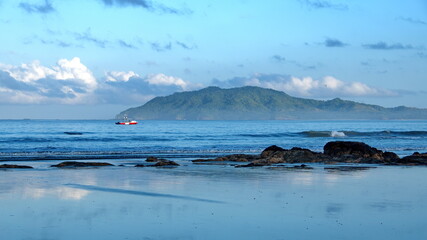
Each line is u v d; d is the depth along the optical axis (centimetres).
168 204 1475
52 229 1116
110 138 7769
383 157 3616
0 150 4853
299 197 1634
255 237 1065
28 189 1788
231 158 3456
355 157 3422
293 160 3297
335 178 2256
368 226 1181
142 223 1190
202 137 8625
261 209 1396
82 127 16288
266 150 3591
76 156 4047
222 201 1540
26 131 11406
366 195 1694
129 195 1662
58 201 1513
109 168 2808
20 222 1184
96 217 1259
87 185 1945
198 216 1285
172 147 5644
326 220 1245
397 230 1145
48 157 3875
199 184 1997
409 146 6109
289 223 1207
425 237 1086
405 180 2220
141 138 7956
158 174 2438
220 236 1071
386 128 17775
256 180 2155
